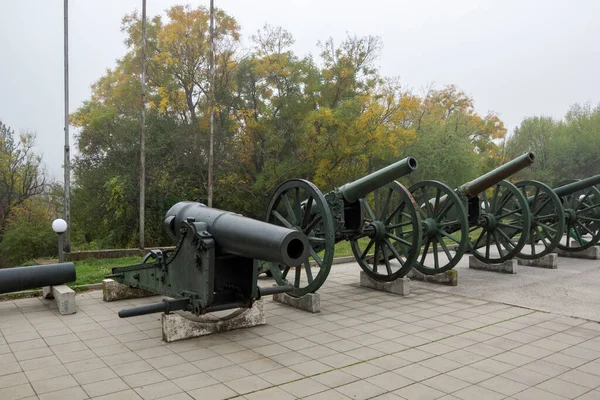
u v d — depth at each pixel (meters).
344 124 20.22
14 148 25.89
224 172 20.70
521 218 11.03
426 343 5.45
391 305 7.36
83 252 12.60
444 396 3.98
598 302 7.56
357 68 22.23
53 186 22.36
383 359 4.89
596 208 13.31
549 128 40.69
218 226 5.30
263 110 21.84
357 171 21.22
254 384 4.23
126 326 6.15
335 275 10.16
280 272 7.60
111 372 4.52
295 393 4.03
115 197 18.14
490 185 9.49
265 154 20.91
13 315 6.75
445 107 36.69
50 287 7.66
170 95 21.02
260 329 6.02
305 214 7.06
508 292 8.34
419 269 9.45
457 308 7.16
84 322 6.36
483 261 10.74
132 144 19.88
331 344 5.40
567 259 12.55
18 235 17.28
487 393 4.05
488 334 5.80
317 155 20.39
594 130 37.47
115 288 7.64
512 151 40.59
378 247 8.51
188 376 4.42
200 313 5.28
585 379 4.37
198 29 21.23
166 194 19.20
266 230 4.74
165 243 19.19
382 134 21.12
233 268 5.59
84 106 23.61
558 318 6.57
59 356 5.00
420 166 26.09
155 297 7.88
